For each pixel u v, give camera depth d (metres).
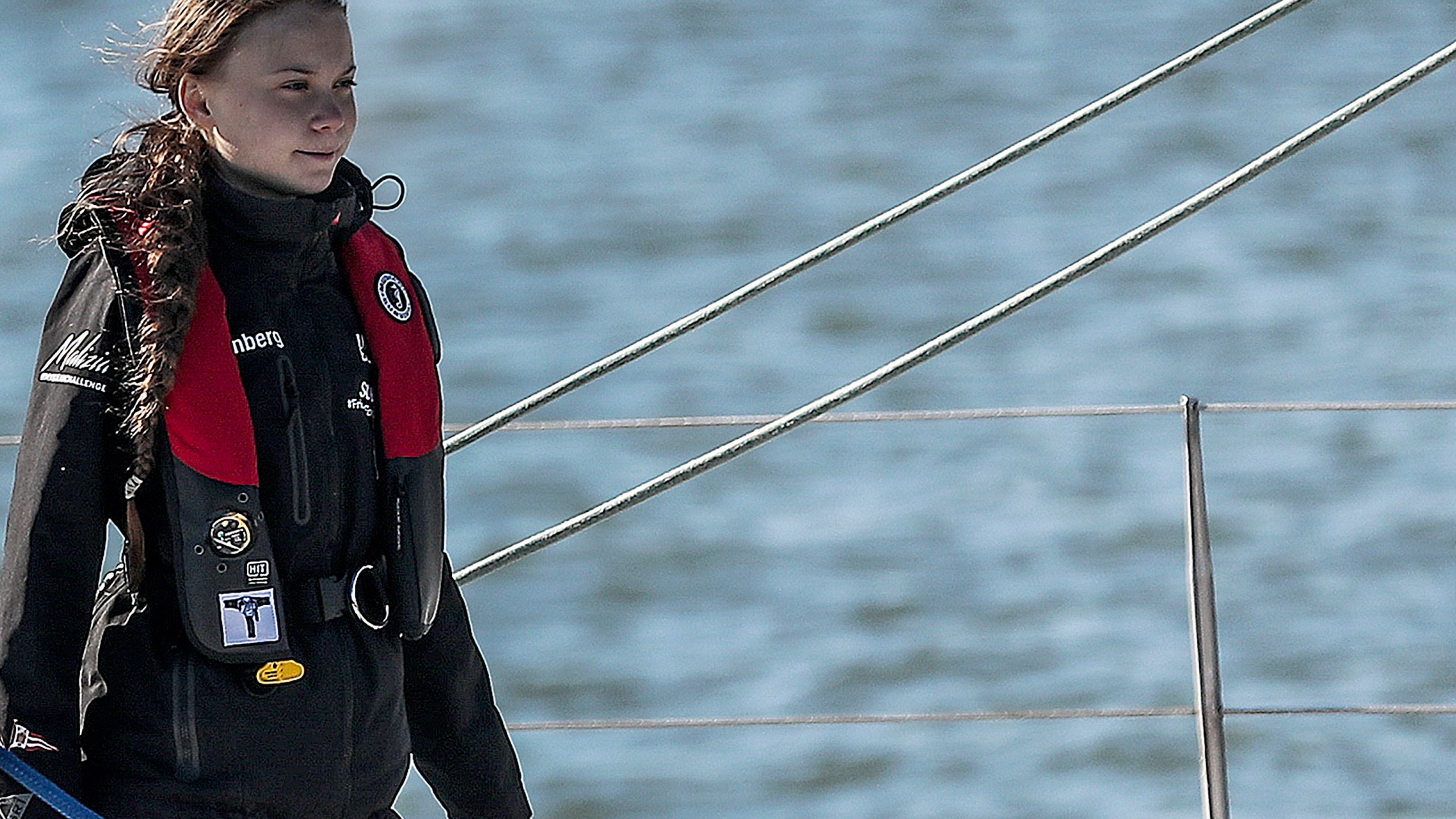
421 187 80.00
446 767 10.65
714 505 51.81
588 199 77.69
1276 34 98.62
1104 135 85.00
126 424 8.64
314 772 9.11
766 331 65.06
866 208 77.00
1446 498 51.12
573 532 14.27
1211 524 50.28
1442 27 98.25
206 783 8.91
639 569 48.44
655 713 42.34
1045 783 39.50
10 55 87.06
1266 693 42.84
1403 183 76.44
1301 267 68.88
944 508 51.50
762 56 98.44
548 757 39.66
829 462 54.53
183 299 8.68
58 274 66.62
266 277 9.15
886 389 60.22
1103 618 45.81
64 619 8.62
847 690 43.00
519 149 84.38
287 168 9.02
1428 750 40.19
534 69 96.25
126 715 8.90
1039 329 64.50
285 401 9.06
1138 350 62.38
